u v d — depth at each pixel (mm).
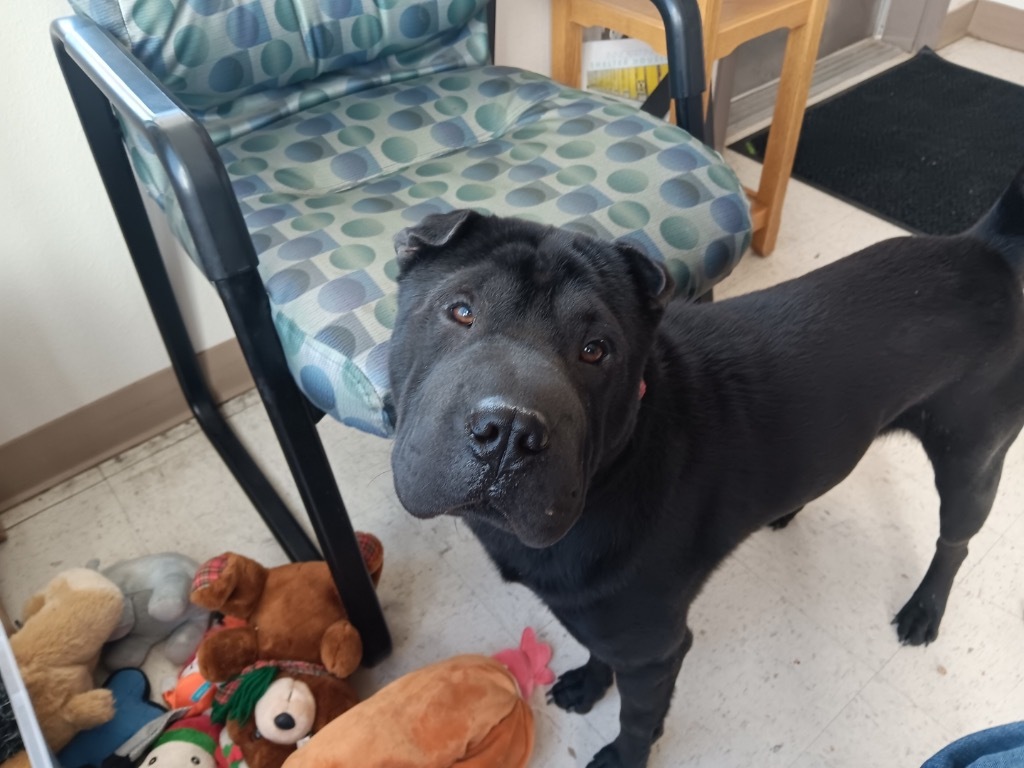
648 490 861
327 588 1217
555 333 725
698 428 908
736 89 2590
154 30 1078
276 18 1170
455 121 1253
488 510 697
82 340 1476
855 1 2754
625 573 870
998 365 1005
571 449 665
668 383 904
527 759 1110
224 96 1197
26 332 1407
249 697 1085
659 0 1152
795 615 1318
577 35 1843
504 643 1293
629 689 994
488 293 742
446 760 1007
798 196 2217
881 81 2691
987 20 2875
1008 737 670
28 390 1453
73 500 1512
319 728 1103
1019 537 1415
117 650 1231
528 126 1245
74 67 1118
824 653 1271
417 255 815
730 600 1338
